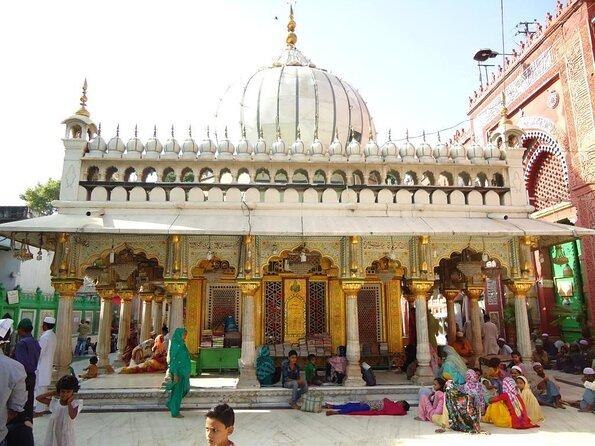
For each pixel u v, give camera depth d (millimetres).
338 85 16000
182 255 10203
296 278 13328
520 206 11469
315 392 9258
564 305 17125
